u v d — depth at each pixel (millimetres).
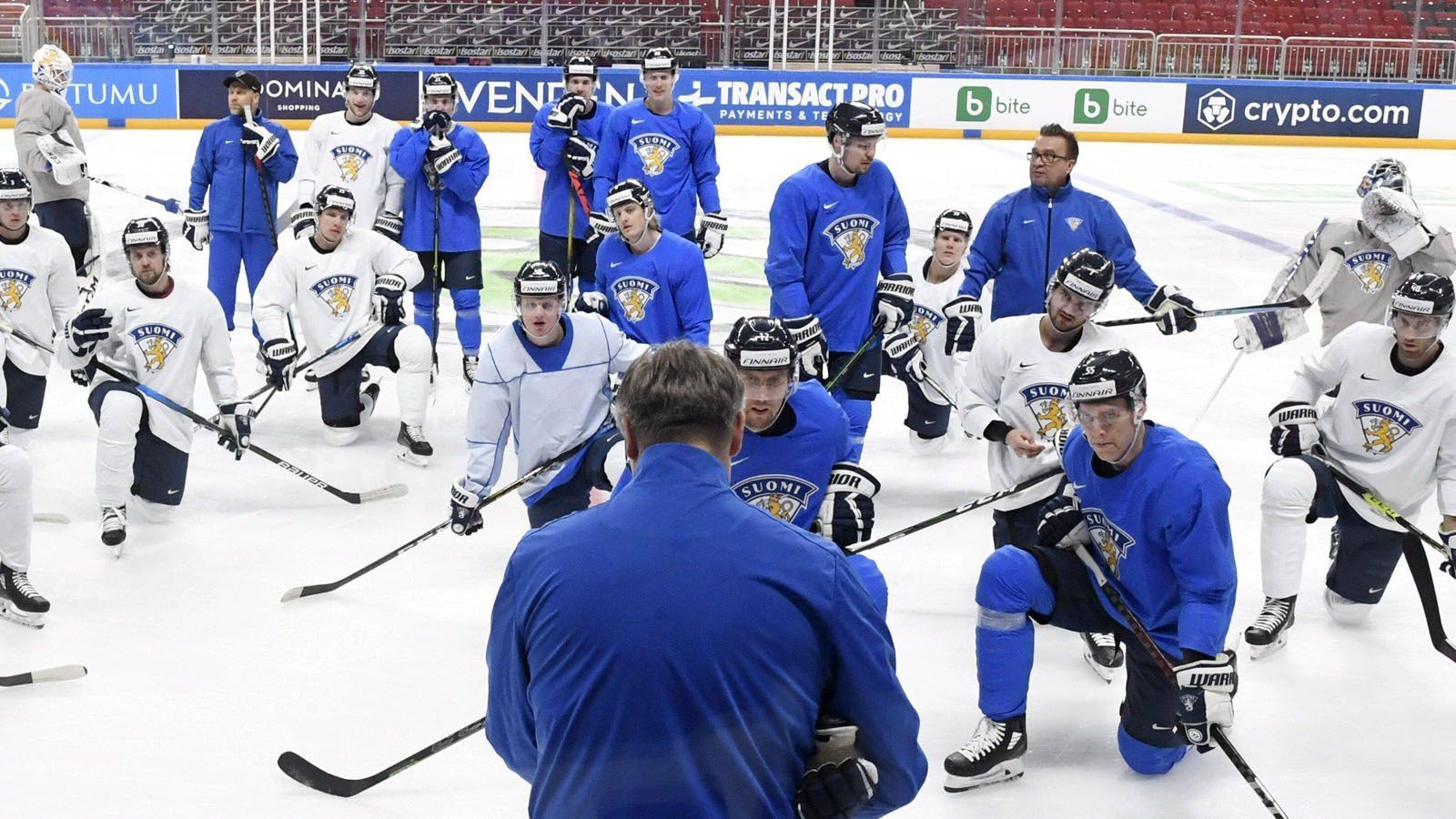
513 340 4551
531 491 4773
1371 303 5578
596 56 19797
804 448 3416
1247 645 4527
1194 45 20703
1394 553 4523
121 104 18766
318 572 5012
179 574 4965
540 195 14344
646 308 5410
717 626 1928
